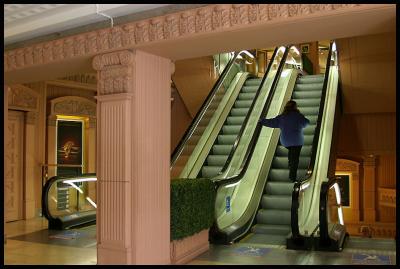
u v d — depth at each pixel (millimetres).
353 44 9820
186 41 4660
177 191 5547
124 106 4871
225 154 10109
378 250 6258
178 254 5594
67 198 9242
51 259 5969
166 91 5441
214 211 6625
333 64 12062
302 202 7207
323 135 9570
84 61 5477
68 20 5324
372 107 11414
